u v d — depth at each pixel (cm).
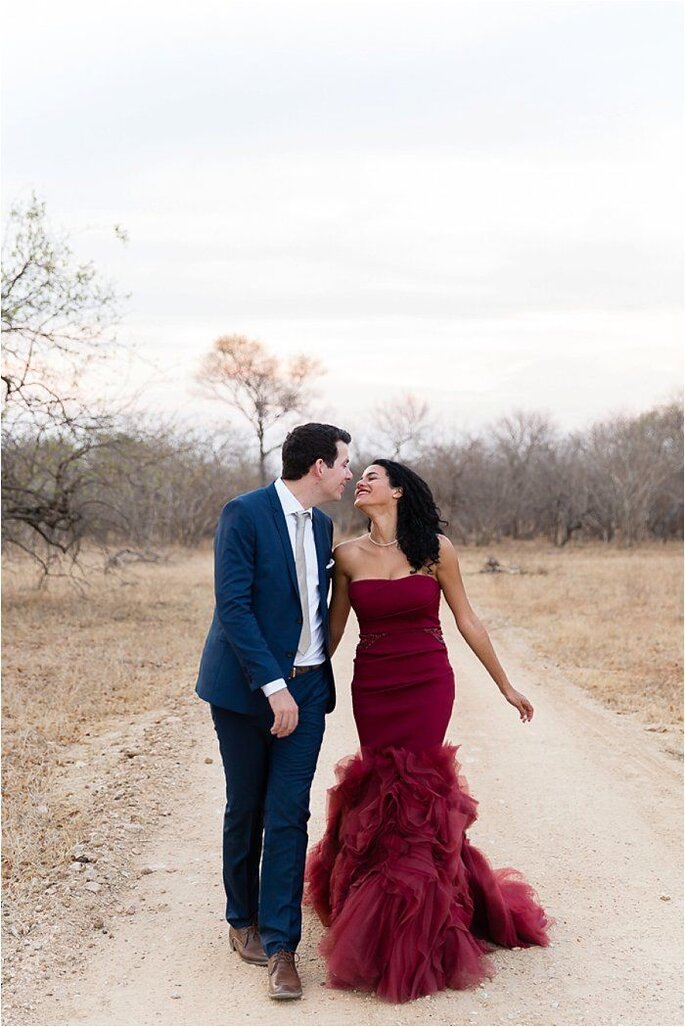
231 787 450
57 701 952
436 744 457
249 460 5569
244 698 437
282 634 436
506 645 1420
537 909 476
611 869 561
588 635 1475
